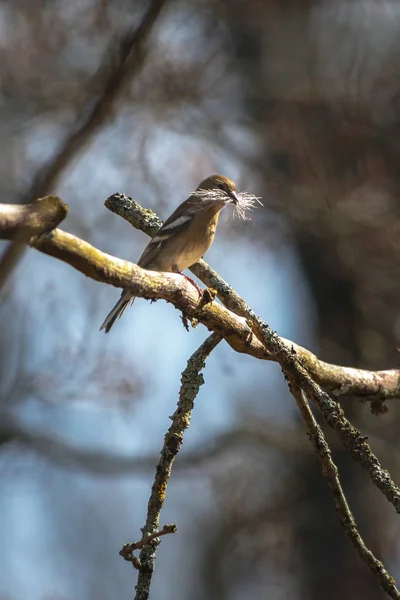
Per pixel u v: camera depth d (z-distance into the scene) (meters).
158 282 5.56
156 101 15.62
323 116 16.05
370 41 16.30
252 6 16.38
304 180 15.41
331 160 15.80
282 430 16.62
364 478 16.69
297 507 16.86
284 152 15.84
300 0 16.64
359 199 15.43
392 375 7.37
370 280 15.92
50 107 16.19
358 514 16.58
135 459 17.47
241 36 16.84
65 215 4.40
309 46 16.62
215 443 16.97
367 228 15.41
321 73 16.23
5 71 15.95
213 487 17.34
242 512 17.11
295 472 17.23
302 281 17.50
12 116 16.73
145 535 5.54
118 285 5.30
